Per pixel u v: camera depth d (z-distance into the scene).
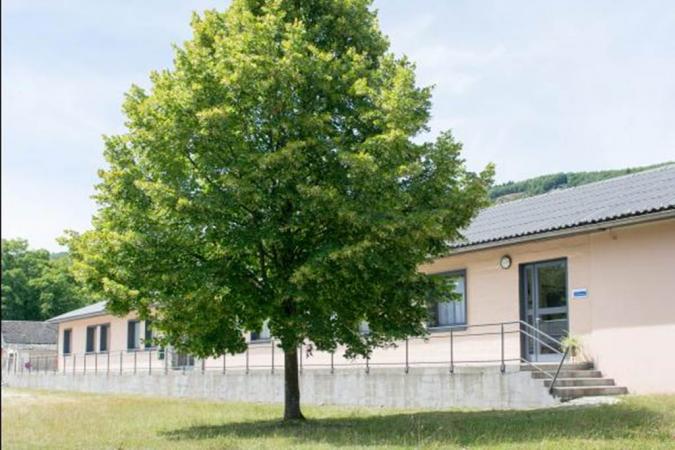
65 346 52.88
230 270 16.61
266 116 16.14
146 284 16.47
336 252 14.84
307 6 17.39
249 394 29.36
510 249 22.95
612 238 20.23
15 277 84.25
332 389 24.67
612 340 19.98
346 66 16.72
